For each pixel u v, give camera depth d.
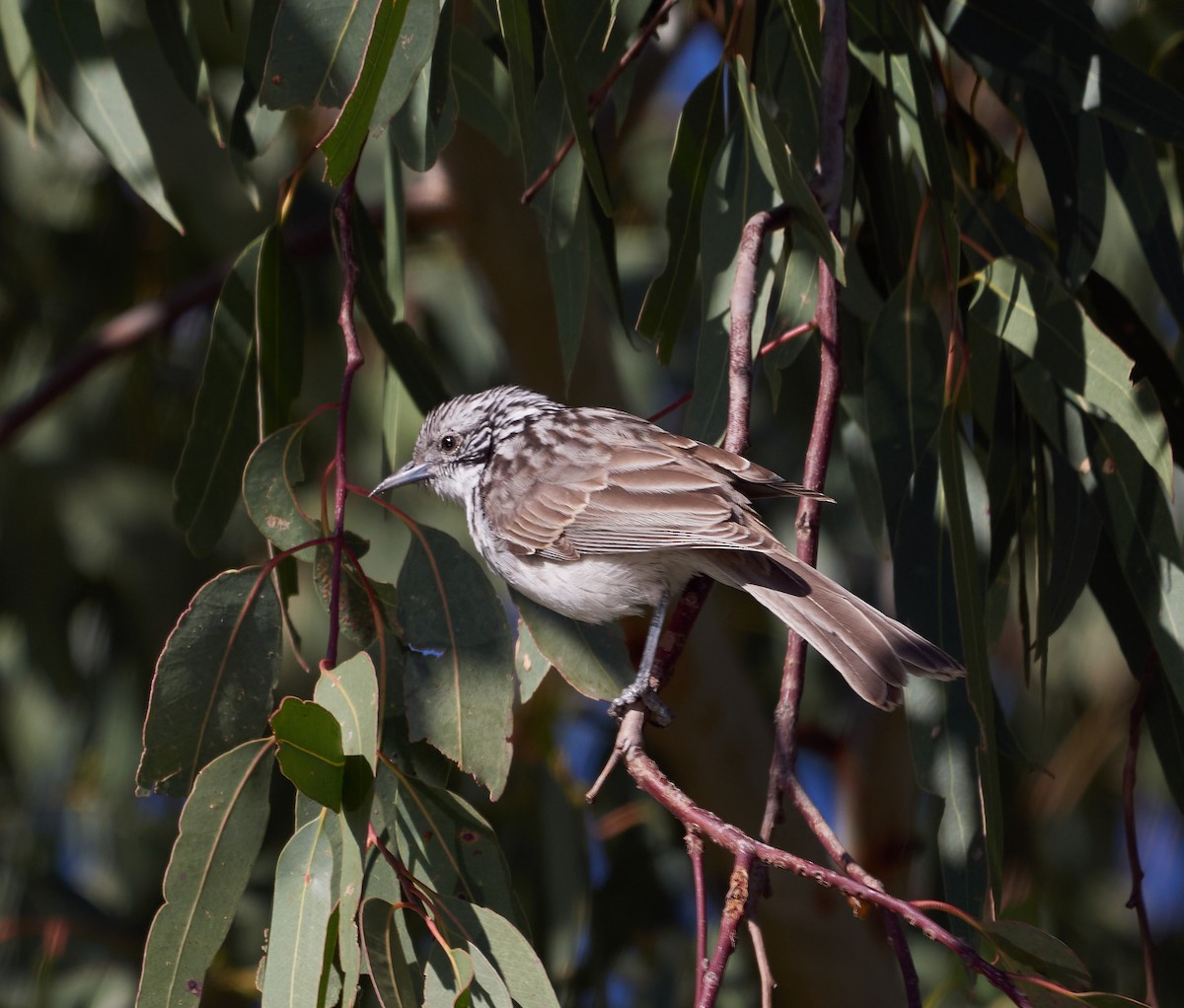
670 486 7.68
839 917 11.59
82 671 13.84
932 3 8.47
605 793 13.02
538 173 7.89
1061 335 7.60
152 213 14.38
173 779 6.72
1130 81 8.02
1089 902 13.35
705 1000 5.19
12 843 13.27
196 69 8.89
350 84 6.53
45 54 8.48
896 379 7.89
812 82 8.08
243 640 6.84
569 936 11.27
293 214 13.48
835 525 13.98
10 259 14.12
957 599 7.42
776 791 6.29
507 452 8.43
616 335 14.70
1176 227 10.45
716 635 11.70
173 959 6.17
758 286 7.95
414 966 6.49
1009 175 9.21
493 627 7.13
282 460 7.23
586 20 7.90
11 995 12.60
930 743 7.30
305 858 5.92
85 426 14.20
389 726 7.39
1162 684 8.55
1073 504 8.27
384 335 9.17
